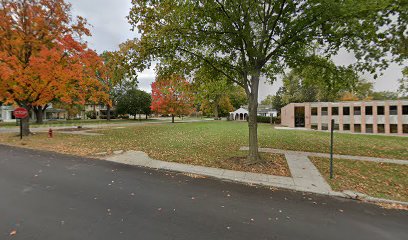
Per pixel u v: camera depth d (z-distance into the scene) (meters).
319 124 26.86
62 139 13.70
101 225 3.46
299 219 3.96
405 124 22.61
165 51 7.59
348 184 6.04
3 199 4.38
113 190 5.11
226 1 6.42
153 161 8.22
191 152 10.05
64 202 4.32
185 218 3.81
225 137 16.06
